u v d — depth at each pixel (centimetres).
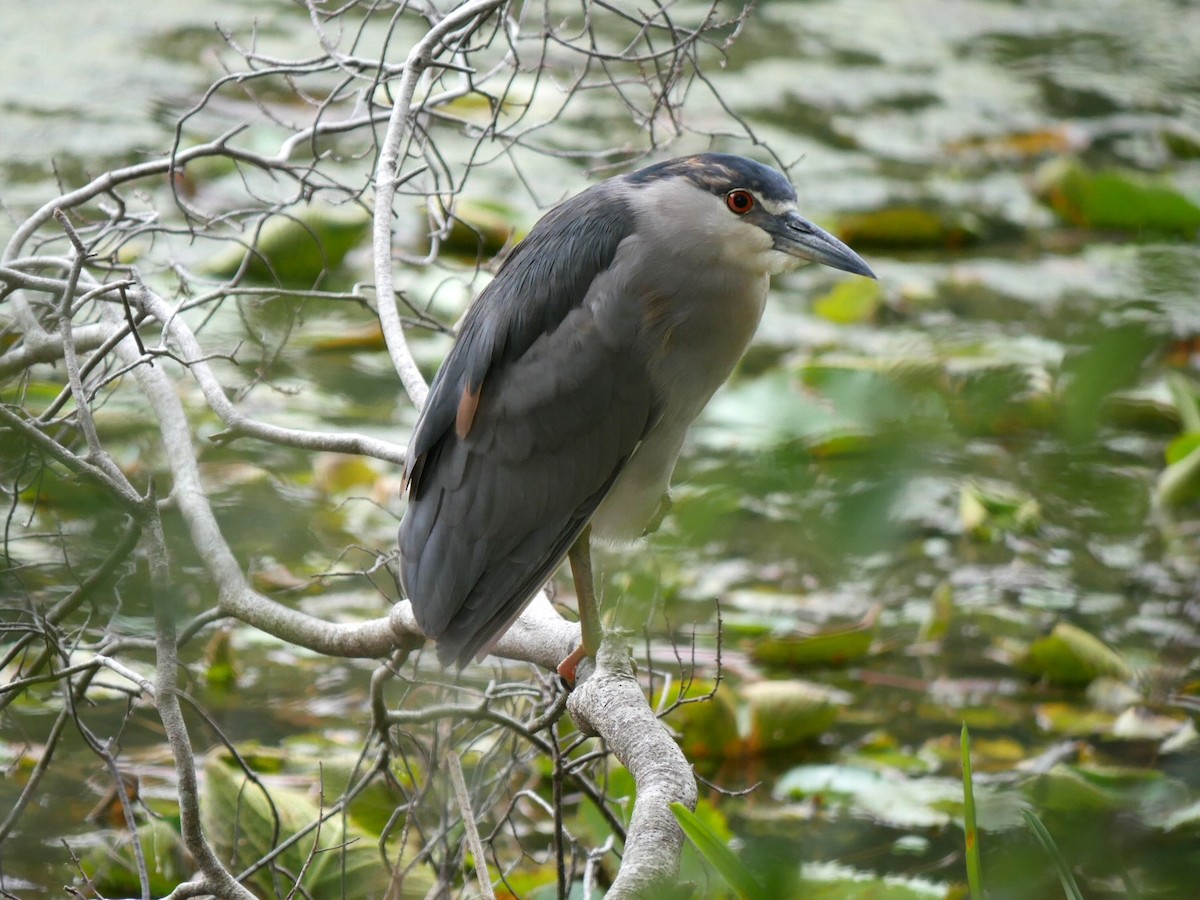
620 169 1747
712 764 930
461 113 1833
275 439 688
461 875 787
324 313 1484
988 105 2194
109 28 2162
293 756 885
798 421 453
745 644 1066
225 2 2302
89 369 656
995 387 434
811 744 955
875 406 418
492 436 679
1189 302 419
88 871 785
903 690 1030
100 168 1680
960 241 1767
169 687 554
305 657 1027
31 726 923
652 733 543
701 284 693
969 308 1564
